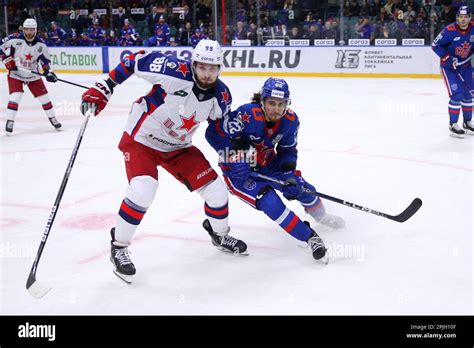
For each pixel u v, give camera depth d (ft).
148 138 9.97
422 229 12.41
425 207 13.93
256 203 10.61
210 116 10.10
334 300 9.13
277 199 10.45
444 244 11.48
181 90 9.46
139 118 9.95
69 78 50.98
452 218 13.06
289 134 10.98
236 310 8.87
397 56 45.19
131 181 9.82
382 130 24.62
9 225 13.06
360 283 9.75
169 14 55.01
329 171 17.74
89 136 24.32
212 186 10.35
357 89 39.14
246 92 38.14
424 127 25.13
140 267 10.62
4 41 23.91
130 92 40.86
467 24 22.12
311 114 29.37
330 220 12.46
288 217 10.48
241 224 12.96
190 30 53.62
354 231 12.39
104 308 9.00
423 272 10.15
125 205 9.71
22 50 24.02
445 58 22.47
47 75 24.62
